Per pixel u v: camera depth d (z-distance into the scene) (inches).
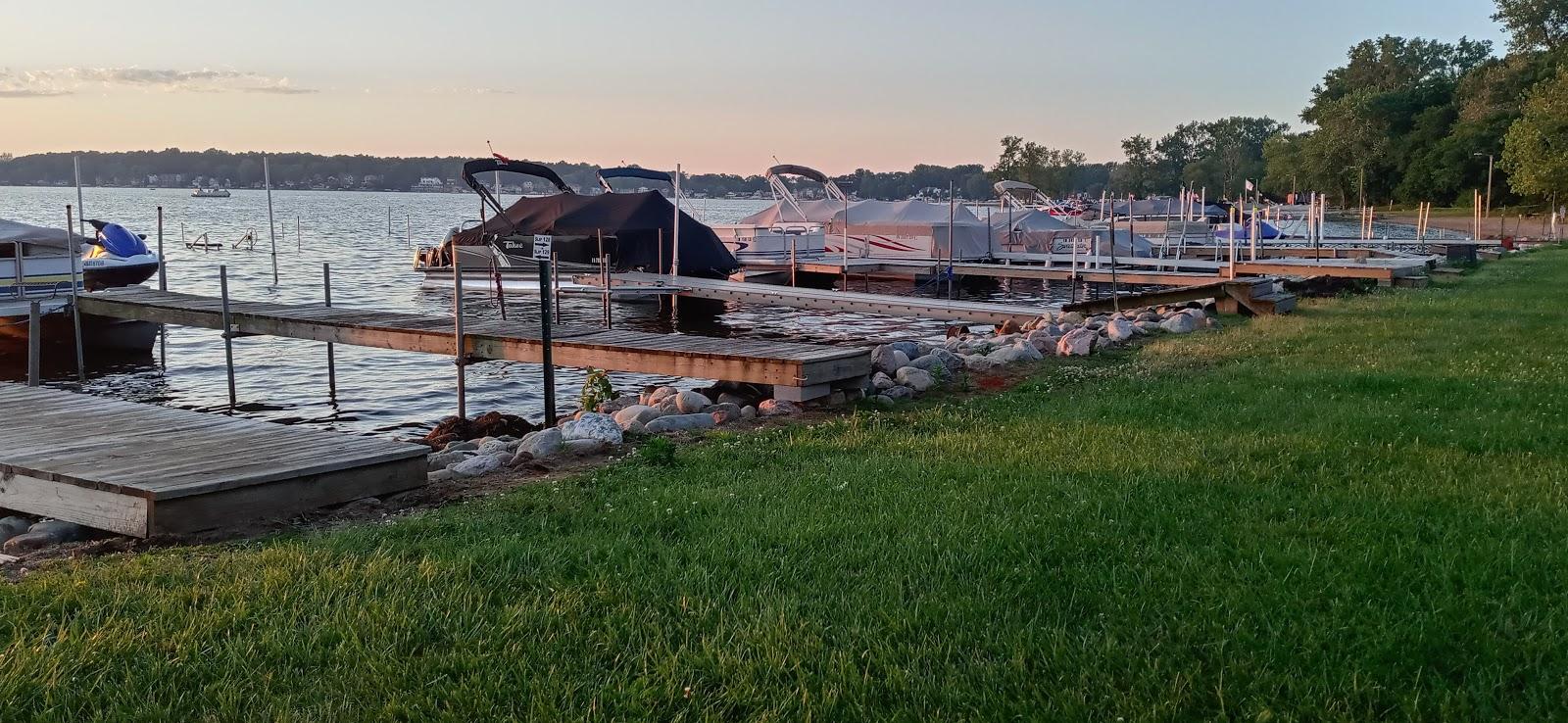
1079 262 1669.5
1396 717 150.0
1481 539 216.8
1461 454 295.3
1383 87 4709.6
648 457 314.2
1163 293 808.3
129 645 175.9
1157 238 2191.2
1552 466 278.4
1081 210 3043.8
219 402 696.4
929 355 532.1
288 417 642.8
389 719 154.3
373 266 1899.6
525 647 175.9
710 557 217.5
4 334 855.1
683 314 1195.9
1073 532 228.1
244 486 265.9
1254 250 1466.5
